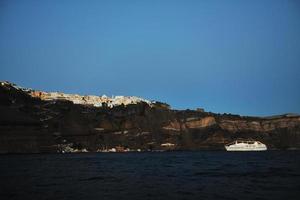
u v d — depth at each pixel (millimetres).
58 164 117438
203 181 61156
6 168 95875
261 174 73500
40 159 162250
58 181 61312
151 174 76438
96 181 61594
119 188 52156
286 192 47188
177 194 46281
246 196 44312
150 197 44000
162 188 52125
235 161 136500
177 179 65062
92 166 106500
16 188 51250
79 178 66812
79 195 45250
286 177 66500
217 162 129375
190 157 184000
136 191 48938
